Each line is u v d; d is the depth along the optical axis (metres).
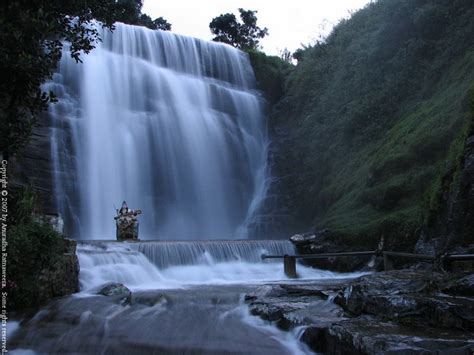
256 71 38.22
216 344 8.27
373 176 20.89
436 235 14.27
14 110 10.15
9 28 9.07
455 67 22.41
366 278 9.64
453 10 24.34
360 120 26.12
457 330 7.24
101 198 25.84
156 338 8.48
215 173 31.19
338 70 31.19
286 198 29.05
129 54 31.86
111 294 11.07
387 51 27.06
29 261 9.83
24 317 9.42
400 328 7.48
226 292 11.38
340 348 7.38
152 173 28.55
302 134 31.23
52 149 24.17
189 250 16.05
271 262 17.88
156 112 30.11
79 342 8.45
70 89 27.27
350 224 19.09
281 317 9.22
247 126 34.59
